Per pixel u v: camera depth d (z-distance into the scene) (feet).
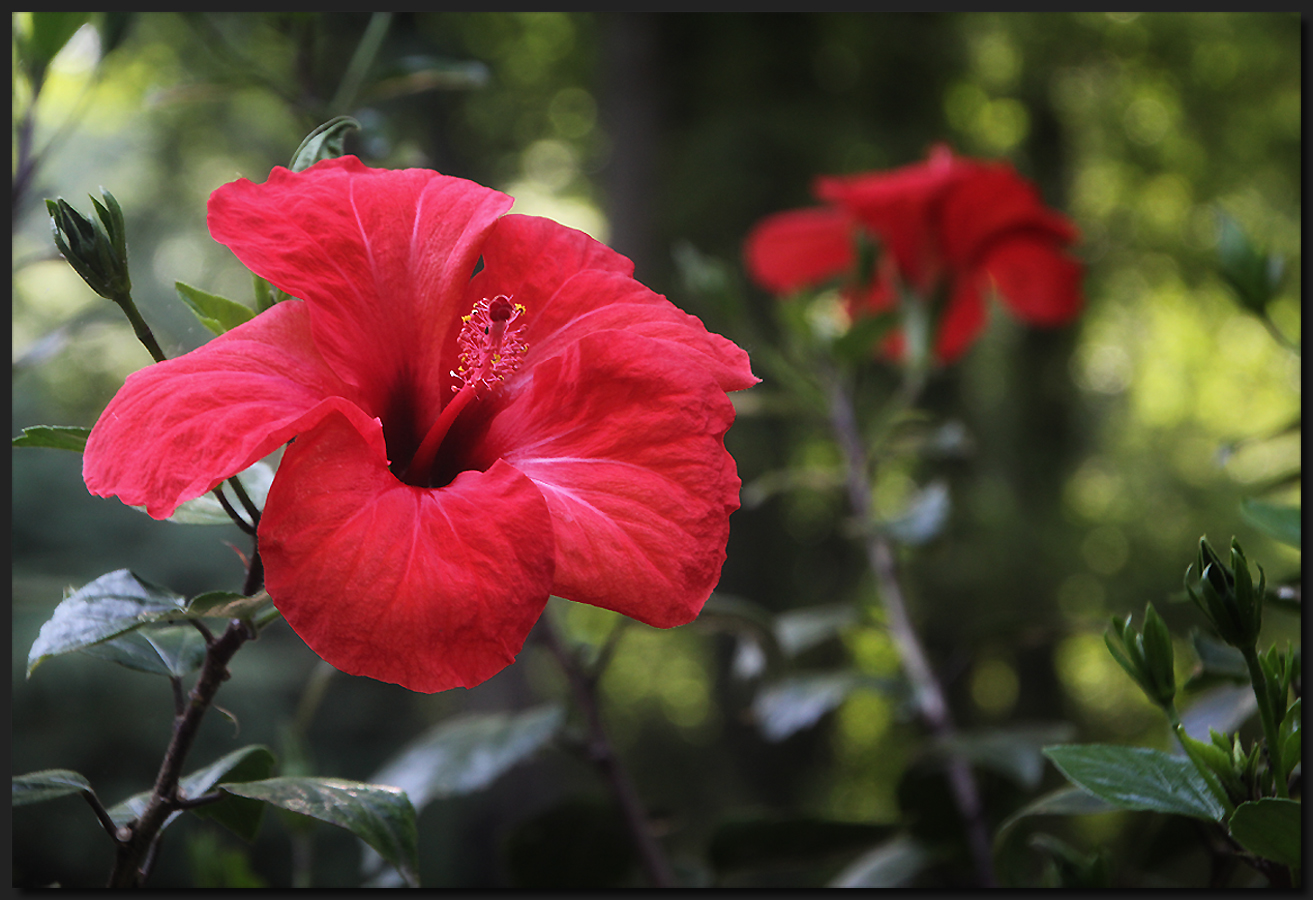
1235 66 13.98
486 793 9.16
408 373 2.46
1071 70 13.52
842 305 4.51
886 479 10.49
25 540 7.66
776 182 10.08
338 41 7.51
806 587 10.05
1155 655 2.41
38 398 7.48
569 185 15.06
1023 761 2.96
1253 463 10.77
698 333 2.47
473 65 3.37
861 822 3.01
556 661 3.12
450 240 2.47
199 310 2.41
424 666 2.26
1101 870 2.62
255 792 2.34
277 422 2.30
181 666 2.43
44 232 3.91
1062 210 13.01
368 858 2.91
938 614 10.19
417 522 2.30
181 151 12.05
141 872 2.38
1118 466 15.48
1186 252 14.42
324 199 2.43
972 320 4.33
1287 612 2.63
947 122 11.73
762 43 10.42
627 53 10.16
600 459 2.39
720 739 10.82
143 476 2.26
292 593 2.25
